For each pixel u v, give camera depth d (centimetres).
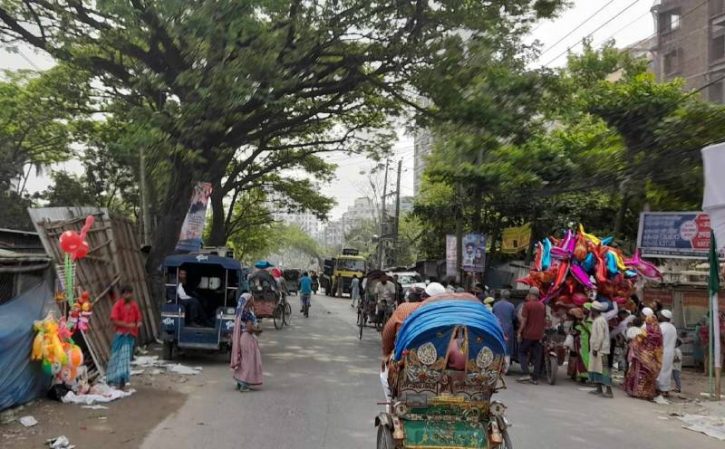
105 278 1340
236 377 1127
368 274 2138
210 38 1473
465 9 1585
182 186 1738
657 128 941
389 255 5431
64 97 2316
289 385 1190
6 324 862
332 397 1080
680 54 2130
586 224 2428
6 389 855
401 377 640
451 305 620
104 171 3100
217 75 1447
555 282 1438
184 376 1265
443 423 615
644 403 1190
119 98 2164
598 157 984
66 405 949
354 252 5325
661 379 1239
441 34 1659
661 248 1631
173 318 1427
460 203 1983
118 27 1709
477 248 2202
